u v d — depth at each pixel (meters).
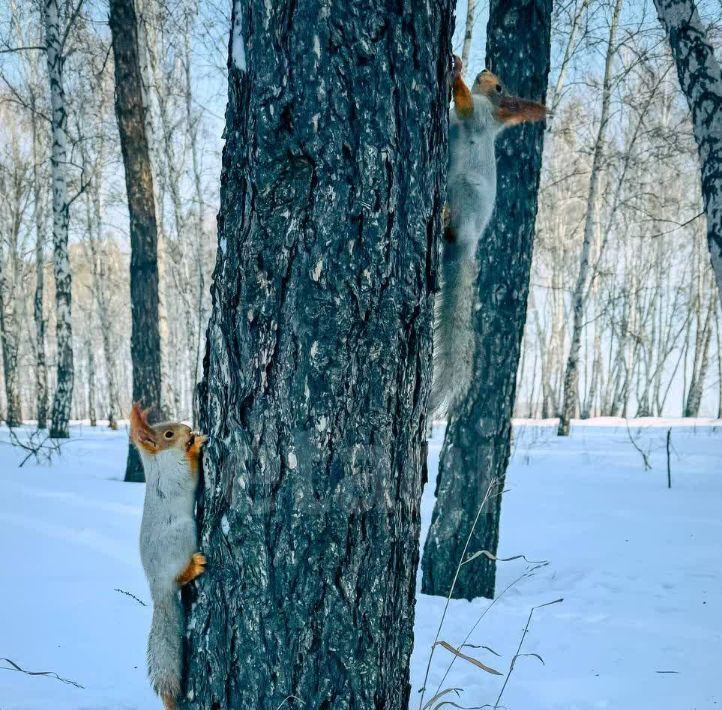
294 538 2.04
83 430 23.47
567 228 34.44
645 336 36.78
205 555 2.26
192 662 2.25
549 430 21.88
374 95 2.00
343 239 2.00
